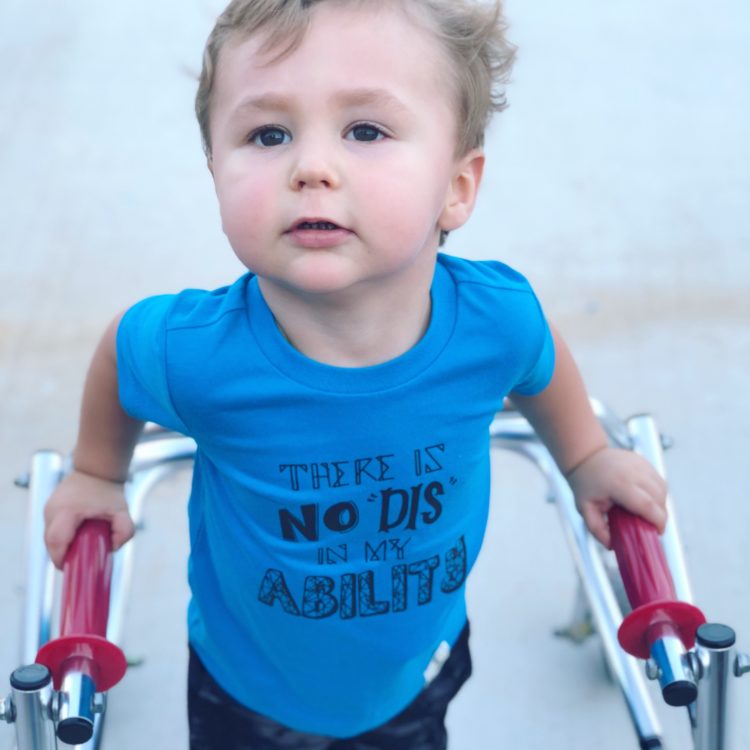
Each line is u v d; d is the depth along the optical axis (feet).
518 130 15.58
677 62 17.06
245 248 4.43
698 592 9.12
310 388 4.79
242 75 4.44
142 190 14.46
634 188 14.39
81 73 16.84
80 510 5.61
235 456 5.03
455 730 8.22
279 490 5.01
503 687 8.54
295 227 4.33
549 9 18.49
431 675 6.03
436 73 4.57
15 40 17.70
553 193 14.32
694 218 13.84
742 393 11.27
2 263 13.16
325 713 5.84
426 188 4.48
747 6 18.52
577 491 5.87
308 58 4.35
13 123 15.79
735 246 13.34
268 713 5.89
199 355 4.85
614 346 11.84
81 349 11.89
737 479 10.27
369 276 4.45
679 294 12.59
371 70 4.38
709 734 4.64
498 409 5.26
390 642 5.46
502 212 13.97
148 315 5.08
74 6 18.54
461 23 4.71
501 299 5.05
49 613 6.16
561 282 12.78
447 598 5.52
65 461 6.66
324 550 5.13
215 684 5.97
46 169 14.87
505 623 9.05
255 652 5.75
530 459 7.02
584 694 8.48
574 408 5.82
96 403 5.57
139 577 9.50
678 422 10.90
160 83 16.58
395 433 4.91
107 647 4.60
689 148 15.19
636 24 18.07
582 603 8.64
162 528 9.98
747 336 11.98
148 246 13.44
